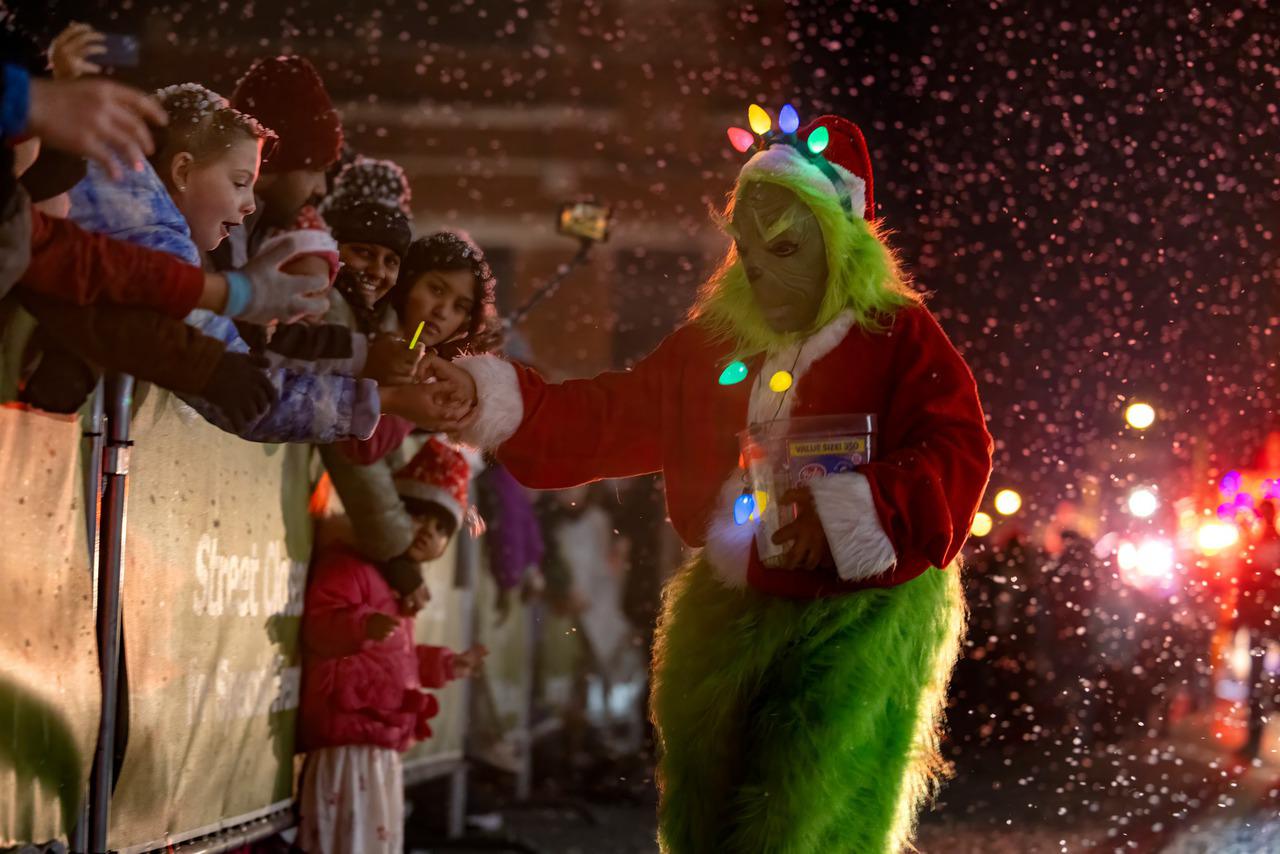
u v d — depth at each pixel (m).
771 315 3.48
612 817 7.95
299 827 4.30
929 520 3.15
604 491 11.08
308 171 4.06
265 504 4.08
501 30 19.28
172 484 3.48
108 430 3.07
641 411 3.66
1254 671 9.25
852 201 3.54
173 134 3.13
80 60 2.75
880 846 3.32
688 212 19.55
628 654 10.98
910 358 3.41
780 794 3.16
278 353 3.06
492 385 3.56
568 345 19.53
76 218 2.76
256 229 4.02
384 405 3.45
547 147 19.59
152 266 2.70
